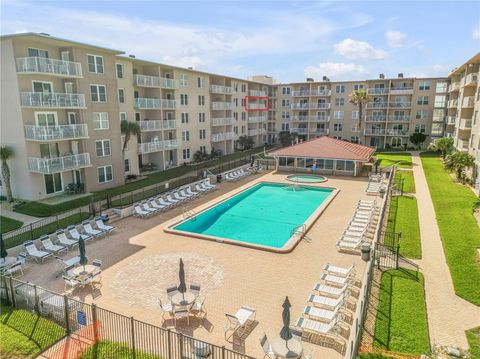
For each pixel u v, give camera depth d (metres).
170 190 32.34
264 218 26.09
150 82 40.00
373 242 18.34
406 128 63.97
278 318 12.77
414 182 35.56
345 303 13.17
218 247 19.52
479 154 32.38
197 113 49.94
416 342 11.30
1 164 28.77
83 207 26.75
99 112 31.69
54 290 15.12
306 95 69.00
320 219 24.22
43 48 28.17
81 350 11.16
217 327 12.31
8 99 27.25
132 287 15.22
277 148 66.81
